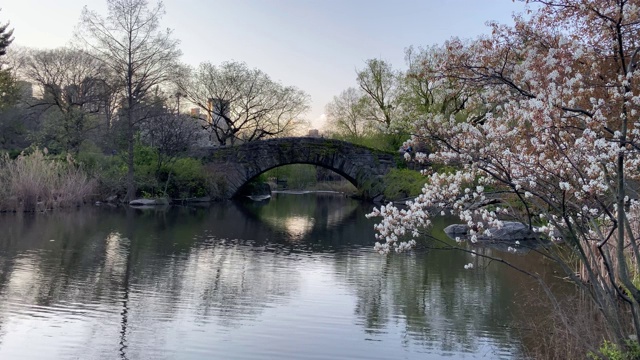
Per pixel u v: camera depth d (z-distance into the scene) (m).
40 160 24.03
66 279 10.99
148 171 30.89
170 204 30.36
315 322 8.84
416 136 6.79
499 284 11.70
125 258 13.40
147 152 31.73
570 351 6.93
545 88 5.62
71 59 41.72
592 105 5.39
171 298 9.91
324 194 52.88
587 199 5.64
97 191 28.19
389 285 11.50
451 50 6.37
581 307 7.99
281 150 34.16
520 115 5.84
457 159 6.54
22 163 22.64
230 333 8.14
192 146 32.81
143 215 23.64
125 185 29.27
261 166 34.06
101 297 9.75
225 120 44.47
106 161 31.08
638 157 5.95
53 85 41.34
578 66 5.66
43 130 34.06
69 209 24.34
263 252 15.19
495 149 6.07
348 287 11.22
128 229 18.73
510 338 8.23
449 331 8.57
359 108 41.16
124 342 7.59
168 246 15.54
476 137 6.34
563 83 5.58
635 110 5.16
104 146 38.03
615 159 5.24
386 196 33.59
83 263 12.59
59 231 17.45
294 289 10.92
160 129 30.95
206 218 23.89
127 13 28.77
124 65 29.42
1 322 8.20
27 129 40.19
